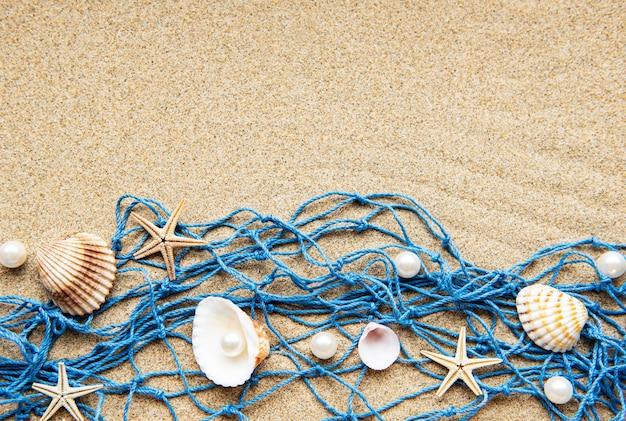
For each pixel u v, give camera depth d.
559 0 0.62
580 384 0.56
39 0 0.61
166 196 0.59
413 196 0.59
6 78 0.60
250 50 0.61
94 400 0.56
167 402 0.56
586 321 0.57
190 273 0.58
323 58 0.61
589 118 0.60
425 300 0.58
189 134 0.60
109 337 0.57
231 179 0.59
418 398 0.56
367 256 0.59
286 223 0.58
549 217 0.59
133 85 0.60
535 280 0.58
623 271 0.57
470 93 0.61
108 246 0.58
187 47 0.61
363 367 0.57
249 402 0.56
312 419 0.56
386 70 0.61
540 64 0.61
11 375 0.56
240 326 0.56
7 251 0.57
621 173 0.60
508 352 0.57
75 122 0.60
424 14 0.62
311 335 0.57
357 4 0.62
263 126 0.60
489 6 0.62
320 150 0.60
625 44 0.61
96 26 0.61
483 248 0.59
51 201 0.59
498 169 0.60
